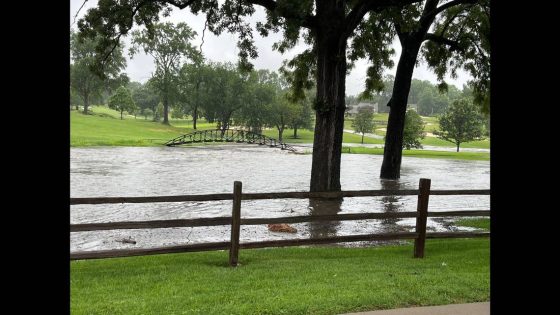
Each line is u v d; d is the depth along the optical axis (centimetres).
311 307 484
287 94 2608
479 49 2498
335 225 1232
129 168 2983
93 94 10956
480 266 693
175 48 9125
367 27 2206
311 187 1725
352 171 3262
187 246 644
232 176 2627
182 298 509
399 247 905
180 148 5650
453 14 2619
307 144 7888
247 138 7300
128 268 679
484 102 2695
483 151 7250
